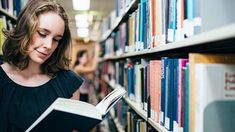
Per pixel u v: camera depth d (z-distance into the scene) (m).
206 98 0.82
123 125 2.78
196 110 0.86
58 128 1.08
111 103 1.30
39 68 1.43
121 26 2.98
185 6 1.07
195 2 0.95
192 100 0.89
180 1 1.13
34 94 1.37
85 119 1.05
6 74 1.35
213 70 0.82
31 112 1.33
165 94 1.32
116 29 3.71
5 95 1.32
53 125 1.07
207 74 0.82
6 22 2.43
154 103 1.53
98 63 7.56
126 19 2.80
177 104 1.14
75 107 1.13
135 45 2.12
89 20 7.64
